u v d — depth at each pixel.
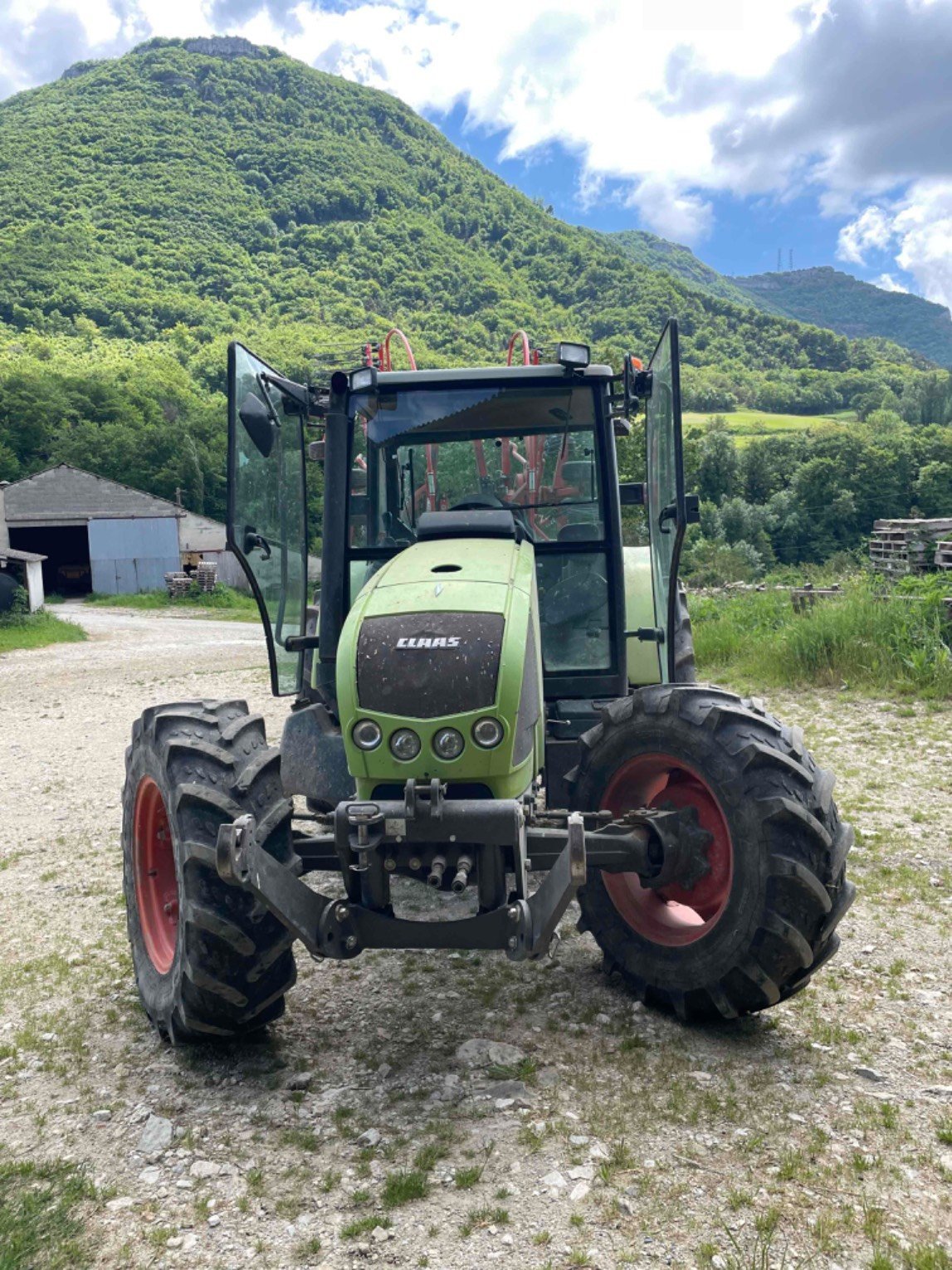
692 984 3.41
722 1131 2.85
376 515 4.42
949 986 3.75
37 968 4.33
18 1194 2.69
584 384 4.30
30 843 6.41
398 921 3.10
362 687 3.03
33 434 80.00
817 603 11.91
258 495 3.88
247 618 35.72
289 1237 2.51
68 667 17.08
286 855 3.30
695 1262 2.35
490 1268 2.36
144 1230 2.55
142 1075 3.35
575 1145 2.81
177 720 3.70
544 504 4.36
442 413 4.34
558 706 4.25
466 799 3.00
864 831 5.58
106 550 50.47
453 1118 2.99
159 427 78.75
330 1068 3.35
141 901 3.88
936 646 9.41
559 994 3.81
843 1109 2.95
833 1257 2.34
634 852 3.37
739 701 3.59
